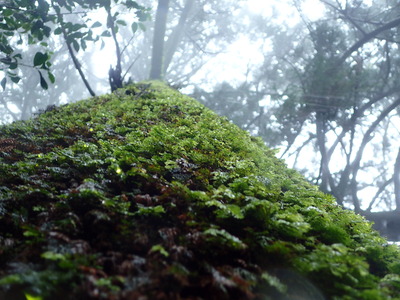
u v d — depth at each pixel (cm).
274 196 532
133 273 322
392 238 1873
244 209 431
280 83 3077
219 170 595
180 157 621
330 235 469
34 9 729
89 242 372
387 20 2489
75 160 564
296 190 634
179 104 1112
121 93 1332
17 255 351
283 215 443
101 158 605
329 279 359
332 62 2372
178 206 441
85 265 320
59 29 764
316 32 2522
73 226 379
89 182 464
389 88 2462
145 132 774
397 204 2489
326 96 2380
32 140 757
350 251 459
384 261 466
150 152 633
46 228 377
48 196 461
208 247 364
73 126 834
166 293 301
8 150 688
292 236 431
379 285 386
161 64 2364
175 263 323
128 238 376
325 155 2577
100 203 428
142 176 525
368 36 2267
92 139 738
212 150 705
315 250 404
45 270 312
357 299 340
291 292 343
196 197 454
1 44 738
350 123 2530
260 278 338
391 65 2577
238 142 785
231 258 363
